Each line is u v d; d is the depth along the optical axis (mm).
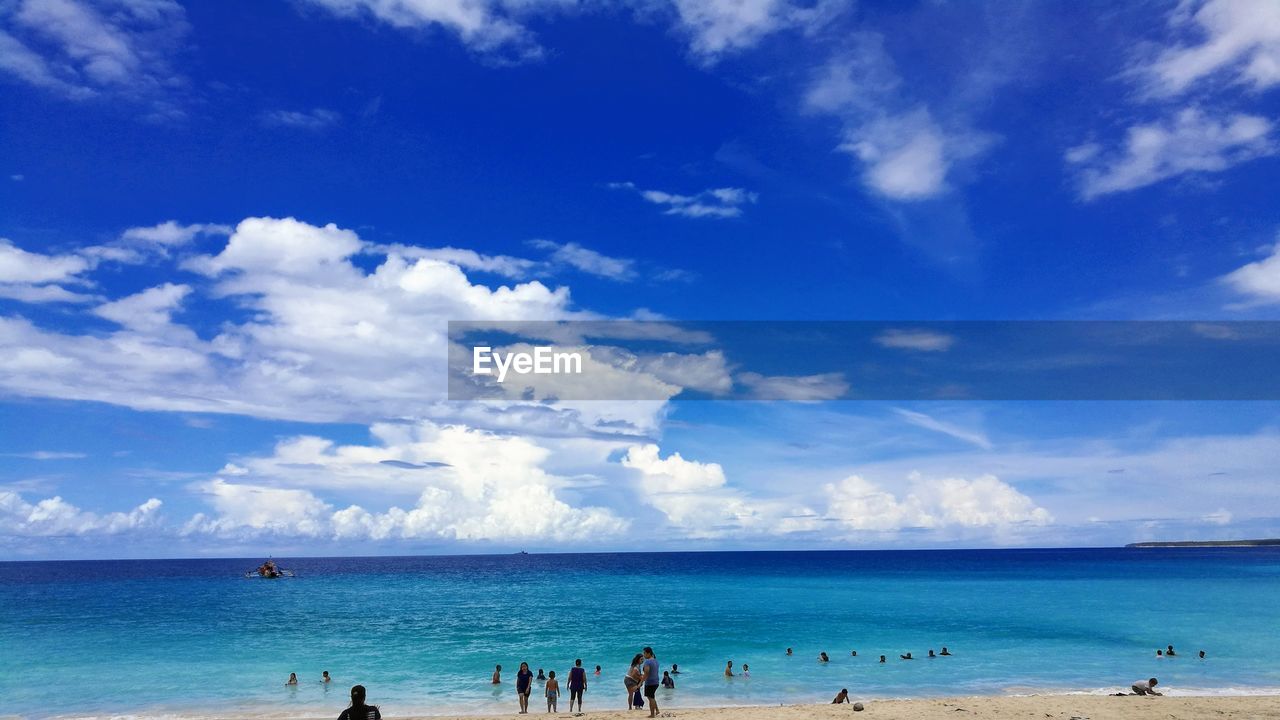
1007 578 111875
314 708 27016
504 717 23125
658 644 42062
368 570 193125
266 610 68438
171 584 123625
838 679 31531
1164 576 113875
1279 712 21000
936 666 34375
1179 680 30500
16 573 197000
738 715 21719
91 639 46562
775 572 146500
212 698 28812
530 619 57000
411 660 37406
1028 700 23516
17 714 26672
